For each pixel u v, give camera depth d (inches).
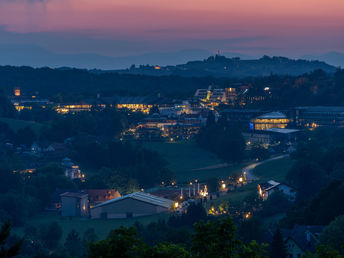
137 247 2169.0
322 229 5315.0
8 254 1817.2
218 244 2266.2
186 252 2253.9
